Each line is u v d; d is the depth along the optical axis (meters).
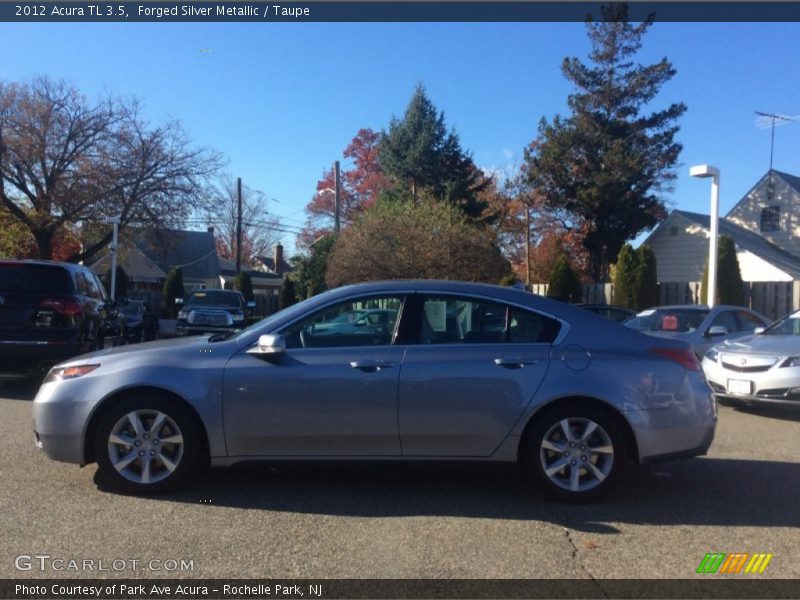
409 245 23.81
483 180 43.00
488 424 5.42
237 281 39.44
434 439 5.44
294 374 5.39
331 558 4.39
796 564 4.43
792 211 32.28
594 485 5.46
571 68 35.25
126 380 5.41
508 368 5.44
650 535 4.88
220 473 6.17
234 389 5.38
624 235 34.41
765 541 4.80
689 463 6.93
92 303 10.95
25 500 5.35
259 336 5.58
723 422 9.29
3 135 27.23
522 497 5.66
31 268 10.17
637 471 6.58
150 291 39.38
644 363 5.52
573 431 5.51
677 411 5.52
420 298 5.66
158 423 5.46
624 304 22.59
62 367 5.69
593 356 5.51
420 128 40.72
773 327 10.59
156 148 29.39
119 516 5.05
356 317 5.64
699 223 31.67
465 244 24.19
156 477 5.48
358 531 4.85
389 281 5.85
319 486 5.87
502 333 5.61
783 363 9.16
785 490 6.00
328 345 5.56
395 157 40.97
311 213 54.03
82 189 28.02
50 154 27.92
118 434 5.48
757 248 29.95
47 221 28.69
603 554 4.54
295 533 4.80
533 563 4.38
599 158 34.38
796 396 9.01
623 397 5.41
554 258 41.44
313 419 5.39
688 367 5.65
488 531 4.89
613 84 34.88
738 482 6.24
